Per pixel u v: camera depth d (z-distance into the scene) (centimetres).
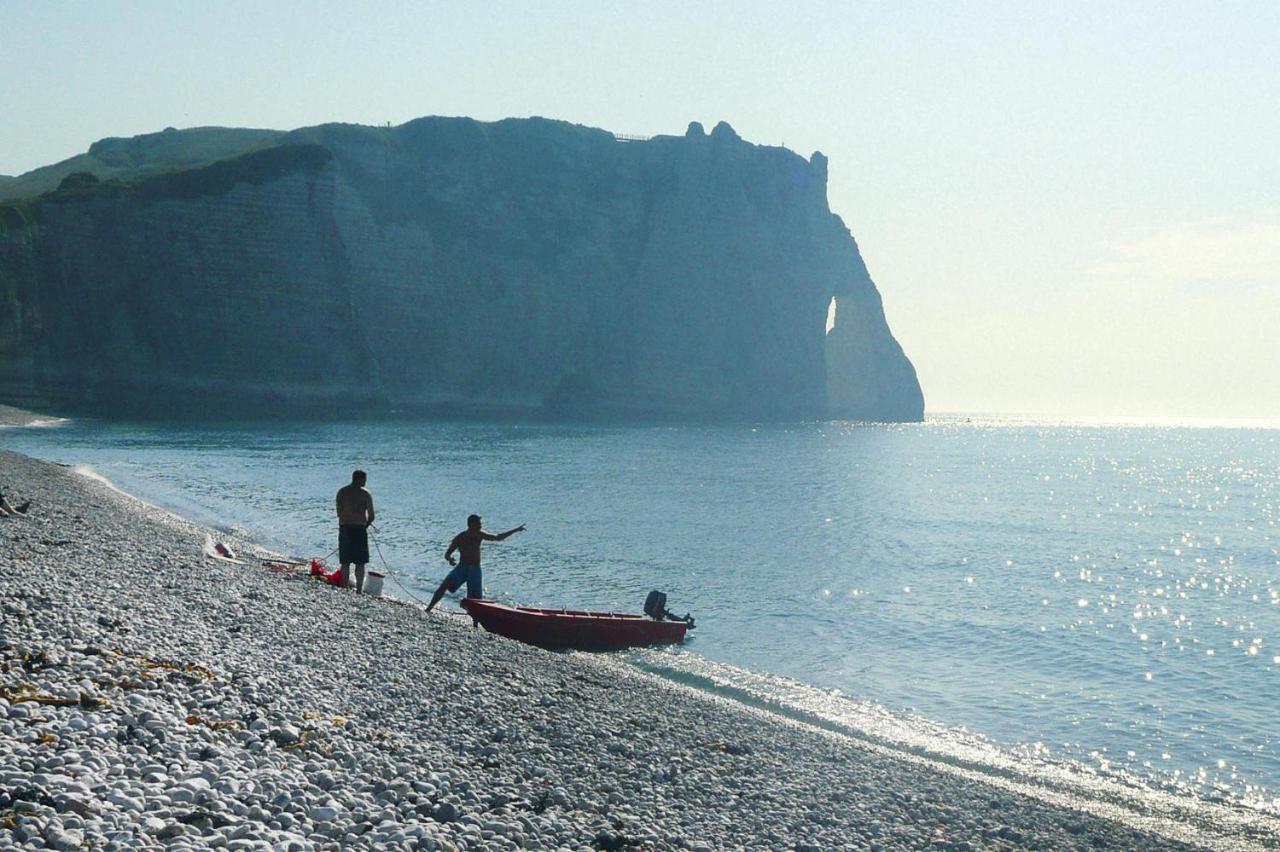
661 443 16362
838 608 3341
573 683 1714
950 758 1692
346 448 12300
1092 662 2606
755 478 10094
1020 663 2580
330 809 778
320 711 1150
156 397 18838
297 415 19912
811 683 2250
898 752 1647
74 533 2539
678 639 2653
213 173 19825
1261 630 3116
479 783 1000
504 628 2386
